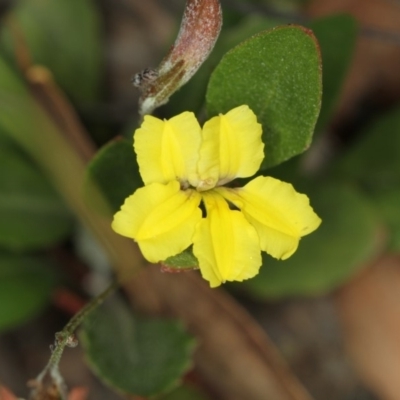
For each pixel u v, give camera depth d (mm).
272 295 150
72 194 141
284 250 118
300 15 150
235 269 116
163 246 115
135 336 141
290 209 119
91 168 125
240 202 118
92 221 137
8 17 152
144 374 136
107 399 152
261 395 145
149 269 144
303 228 119
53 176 143
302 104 121
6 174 146
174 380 136
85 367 152
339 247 150
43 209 148
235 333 144
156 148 116
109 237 135
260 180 119
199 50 117
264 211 118
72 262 154
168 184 116
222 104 124
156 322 141
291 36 117
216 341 144
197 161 117
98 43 155
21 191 147
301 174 154
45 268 150
